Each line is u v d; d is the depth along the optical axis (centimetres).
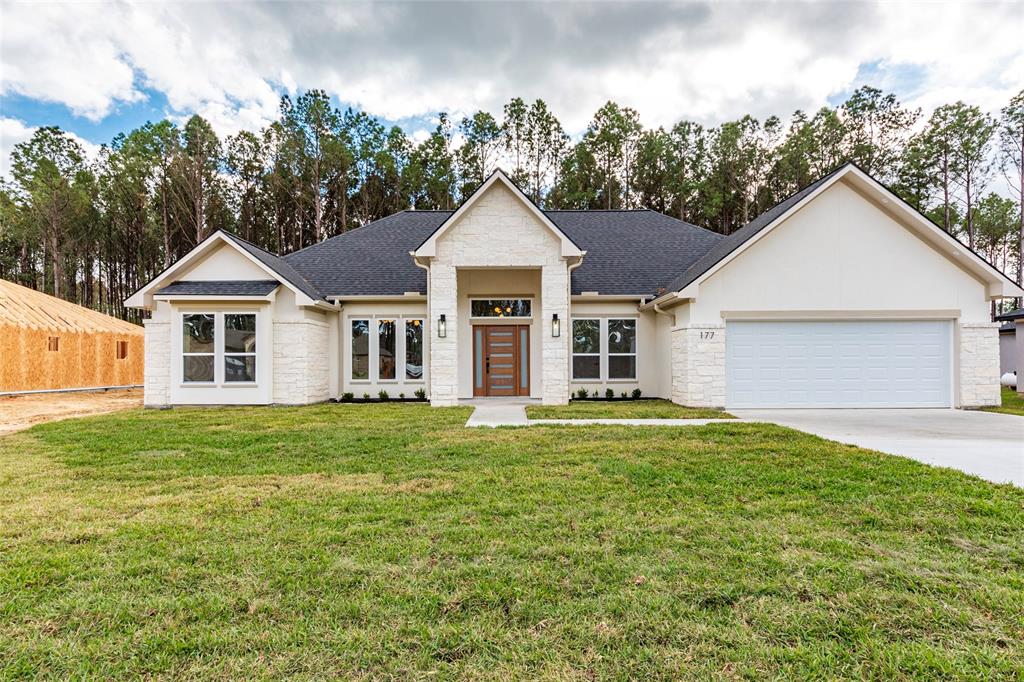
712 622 283
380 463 656
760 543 389
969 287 1278
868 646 261
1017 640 267
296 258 1767
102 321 2236
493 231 1362
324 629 277
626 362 1569
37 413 1294
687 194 3972
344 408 1305
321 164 3778
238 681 237
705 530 417
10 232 4038
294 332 1412
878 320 1281
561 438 824
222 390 1384
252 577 336
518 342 1581
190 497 511
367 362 1587
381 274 1661
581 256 1357
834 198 1281
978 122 3192
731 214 4050
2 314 1767
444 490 529
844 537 402
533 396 1572
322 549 381
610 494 513
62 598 310
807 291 1279
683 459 666
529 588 320
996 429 934
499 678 239
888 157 3566
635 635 271
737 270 1281
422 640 267
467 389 1570
